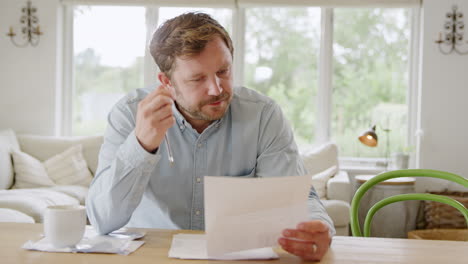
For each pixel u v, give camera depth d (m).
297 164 1.36
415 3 4.48
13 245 0.99
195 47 1.12
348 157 4.67
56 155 4.21
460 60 4.39
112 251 0.95
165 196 1.38
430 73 4.43
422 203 4.14
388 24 4.63
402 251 1.00
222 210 0.90
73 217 0.96
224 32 1.17
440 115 4.42
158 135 1.04
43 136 4.45
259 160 1.40
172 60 1.16
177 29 1.15
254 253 0.96
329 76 4.65
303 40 4.70
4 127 4.72
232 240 0.91
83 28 4.83
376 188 3.90
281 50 4.72
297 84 4.71
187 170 1.37
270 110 1.41
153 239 1.07
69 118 4.86
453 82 4.40
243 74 4.73
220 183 0.89
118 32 4.82
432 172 1.26
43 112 4.71
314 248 0.91
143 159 1.07
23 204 2.95
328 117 4.67
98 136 4.42
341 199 3.72
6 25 4.70
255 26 4.72
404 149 4.37
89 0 4.70
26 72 4.70
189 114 1.23
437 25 4.41
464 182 1.22
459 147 4.40
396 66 4.63
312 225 0.92
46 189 3.74
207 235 0.90
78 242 0.98
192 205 1.38
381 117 4.64
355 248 1.02
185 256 0.93
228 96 1.19
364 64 4.66
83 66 4.86
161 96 1.02
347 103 4.68
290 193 0.92
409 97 4.61
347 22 4.66
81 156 4.25
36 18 4.69
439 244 1.06
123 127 1.32
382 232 3.91
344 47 4.67
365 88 4.66
